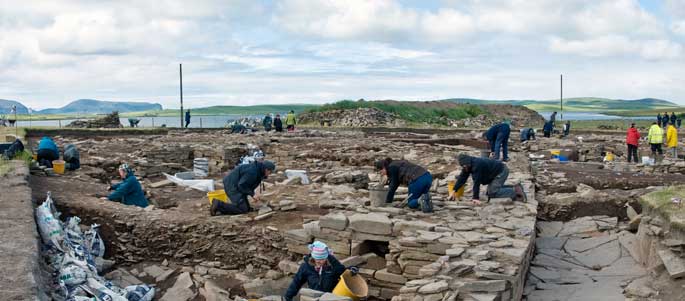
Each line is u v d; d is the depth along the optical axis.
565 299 7.96
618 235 10.77
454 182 11.74
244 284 9.17
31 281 5.90
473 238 8.30
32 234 7.62
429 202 9.86
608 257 9.77
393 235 8.83
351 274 7.72
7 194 9.80
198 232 10.09
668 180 15.00
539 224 11.73
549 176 15.84
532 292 8.28
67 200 10.78
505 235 8.62
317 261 7.47
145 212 10.67
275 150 23.03
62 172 15.05
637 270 8.99
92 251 9.59
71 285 7.67
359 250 9.01
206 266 9.85
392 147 24.00
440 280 7.08
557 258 9.81
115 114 42.16
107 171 17.50
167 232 10.14
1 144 16.72
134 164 17.61
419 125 47.59
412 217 9.56
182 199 13.28
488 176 10.88
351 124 46.88
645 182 14.68
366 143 25.50
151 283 9.46
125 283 9.28
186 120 41.53
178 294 9.08
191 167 20.97
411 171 10.05
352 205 10.59
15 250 6.86
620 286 8.34
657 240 8.73
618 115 182.00
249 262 9.79
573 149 25.78
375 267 8.95
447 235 8.45
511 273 7.09
